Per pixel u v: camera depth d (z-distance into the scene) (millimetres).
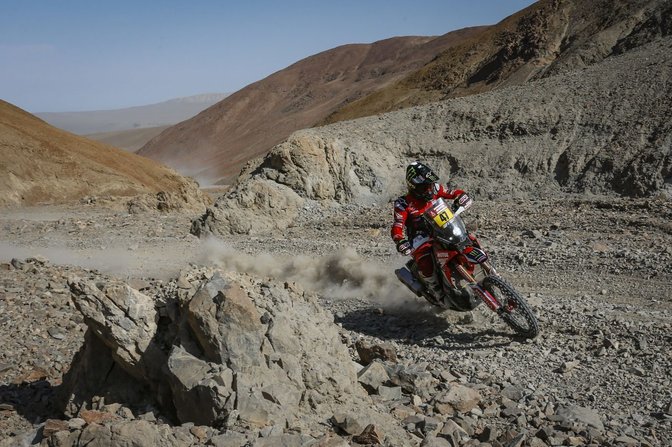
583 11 94375
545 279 10781
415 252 8094
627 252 11781
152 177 55219
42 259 12922
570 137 24703
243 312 5141
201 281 5699
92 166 48656
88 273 12414
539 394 6113
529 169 24094
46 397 6801
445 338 8094
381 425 4980
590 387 6301
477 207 20141
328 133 27219
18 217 28359
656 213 16094
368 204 22828
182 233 20031
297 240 17500
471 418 5473
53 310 9742
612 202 18109
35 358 8203
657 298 9258
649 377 6445
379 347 6824
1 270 11938
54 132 53344
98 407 5617
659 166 21453
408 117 28500
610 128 24203
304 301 5836
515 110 26891
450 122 27562
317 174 22500
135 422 4617
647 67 27094
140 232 20172
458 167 25297
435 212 7801
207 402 4879
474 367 6895
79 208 31859
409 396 5879
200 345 5289
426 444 4770
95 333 5770
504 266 11953
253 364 5074
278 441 4441
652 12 75125
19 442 5023
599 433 5191
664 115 23531
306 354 5305
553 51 92688
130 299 5539
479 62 109250
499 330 8188
